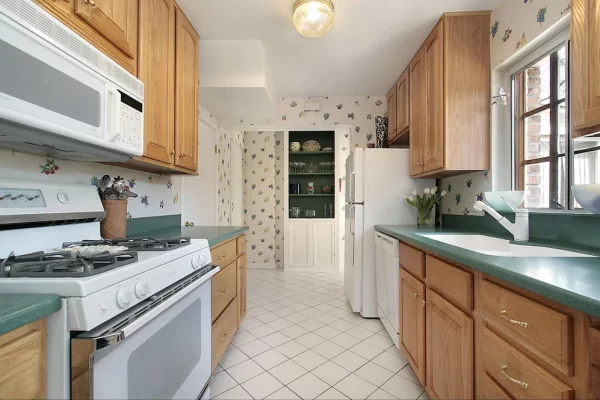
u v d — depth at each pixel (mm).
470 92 1914
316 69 2711
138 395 839
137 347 835
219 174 3467
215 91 2580
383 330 2355
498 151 1896
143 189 1973
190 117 1988
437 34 1997
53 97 840
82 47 945
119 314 789
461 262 1099
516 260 988
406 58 2508
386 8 1858
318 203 4734
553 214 1445
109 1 1160
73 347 672
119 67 1126
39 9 796
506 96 1778
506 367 893
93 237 1355
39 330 650
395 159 2668
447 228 2318
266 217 4719
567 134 1484
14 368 587
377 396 1553
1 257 960
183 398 1124
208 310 1401
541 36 1538
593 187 1027
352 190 2793
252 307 2871
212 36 2164
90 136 980
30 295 662
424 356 1521
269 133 4738
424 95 2227
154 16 1510
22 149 1093
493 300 963
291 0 1787
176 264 1086
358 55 2451
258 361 1892
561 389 691
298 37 2189
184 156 1889
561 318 695
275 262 4695
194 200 2779
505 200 1587
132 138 1195
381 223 2652
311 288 3520
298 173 4617
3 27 705
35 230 1078
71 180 1368
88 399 667
